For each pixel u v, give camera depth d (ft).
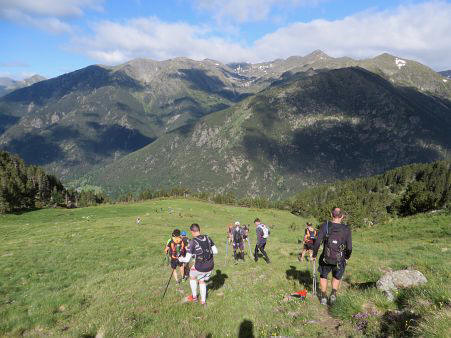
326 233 33.32
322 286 34.45
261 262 69.26
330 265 33.47
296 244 105.60
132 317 36.24
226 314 34.99
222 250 99.19
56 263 85.56
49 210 284.20
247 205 592.19
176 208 311.27
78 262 87.20
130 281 59.00
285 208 652.89
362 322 27.50
